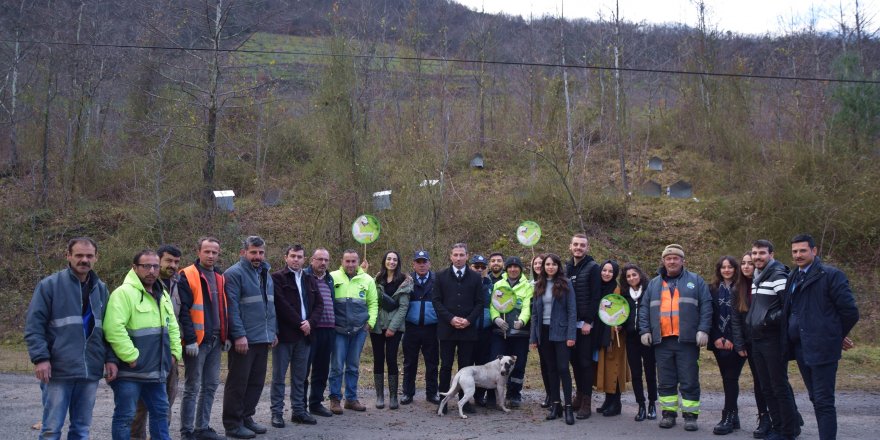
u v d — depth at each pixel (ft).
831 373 22.29
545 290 29.45
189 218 63.57
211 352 24.17
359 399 33.17
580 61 91.81
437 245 58.23
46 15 75.56
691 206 67.87
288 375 39.04
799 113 73.10
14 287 59.62
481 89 83.66
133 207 65.92
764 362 24.84
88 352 19.52
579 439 25.70
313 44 111.75
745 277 26.66
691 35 89.30
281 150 76.13
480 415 29.76
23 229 65.51
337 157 63.52
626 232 64.39
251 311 25.34
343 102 64.80
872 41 87.86
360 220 38.32
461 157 77.20
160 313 21.15
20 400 31.89
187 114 69.97
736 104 78.54
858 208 61.16
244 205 68.80
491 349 32.48
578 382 30.73
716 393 35.73
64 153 74.23
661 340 27.89
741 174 70.08
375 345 31.07
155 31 68.74
